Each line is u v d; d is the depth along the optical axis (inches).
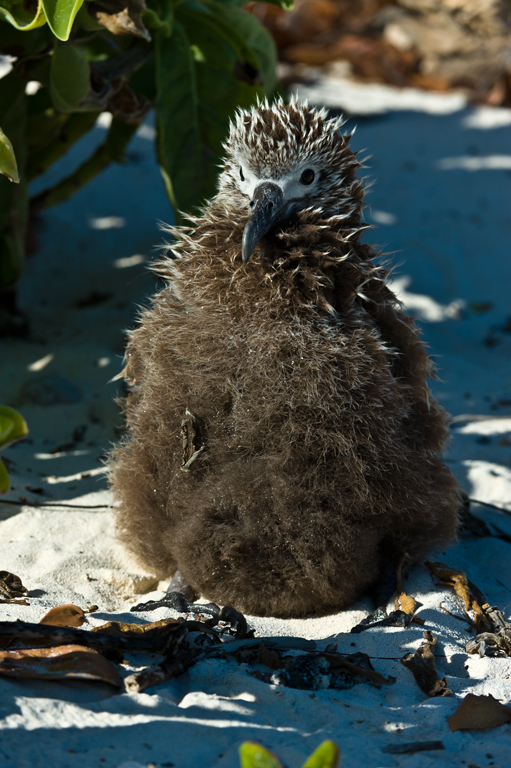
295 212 166.9
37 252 387.2
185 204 249.3
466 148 588.4
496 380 329.4
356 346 159.3
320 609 173.8
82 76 208.5
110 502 216.8
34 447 249.8
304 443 157.6
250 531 160.7
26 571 182.9
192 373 163.0
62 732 118.6
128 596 181.6
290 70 701.3
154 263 190.7
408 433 171.5
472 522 217.8
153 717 124.6
